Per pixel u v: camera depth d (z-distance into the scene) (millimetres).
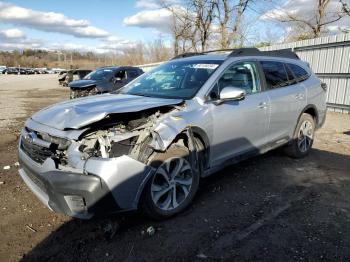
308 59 12305
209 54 4902
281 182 4602
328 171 5078
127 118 3299
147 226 3387
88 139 3047
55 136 3127
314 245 3047
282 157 5777
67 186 2883
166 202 3488
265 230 3311
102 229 3328
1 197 4070
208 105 3854
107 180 2883
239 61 4496
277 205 3879
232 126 4109
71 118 3141
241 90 3873
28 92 22109
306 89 5523
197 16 21797
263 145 4773
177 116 3496
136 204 3146
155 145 3203
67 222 3486
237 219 3541
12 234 3266
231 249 2998
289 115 5164
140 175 3105
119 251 2979
